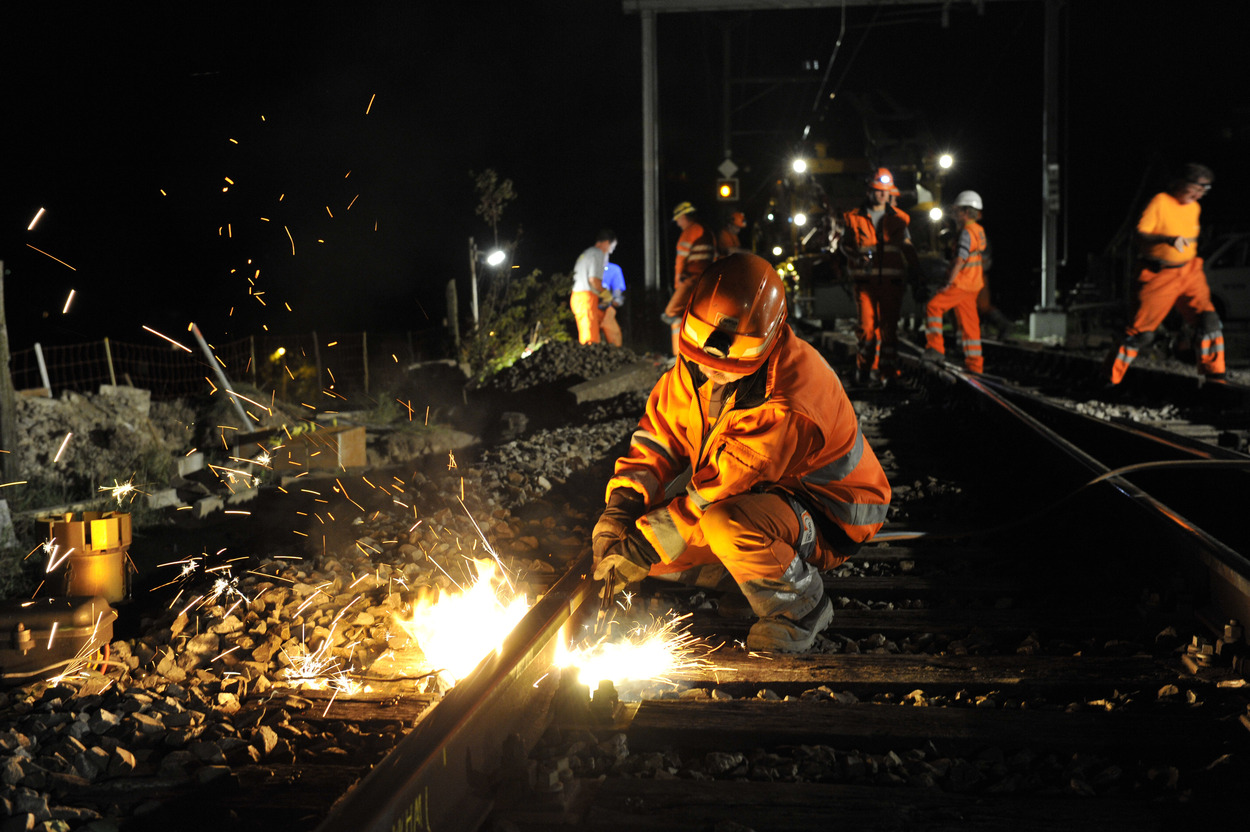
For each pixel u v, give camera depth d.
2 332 6.61
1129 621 3.73
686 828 2.25
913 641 3.70
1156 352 16.89
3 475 6.62
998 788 2.46
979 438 8.21
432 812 2.12
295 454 8.35
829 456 3.46
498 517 5.76
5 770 2.47
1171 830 2.22
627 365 13.14
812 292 24.88
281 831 2.34
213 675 3.34
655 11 20.70
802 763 2.60
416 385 13.77
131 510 6.65
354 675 3.31
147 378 12.74
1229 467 5.95
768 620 3.49
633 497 3.43
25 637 3.20
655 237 21.25
